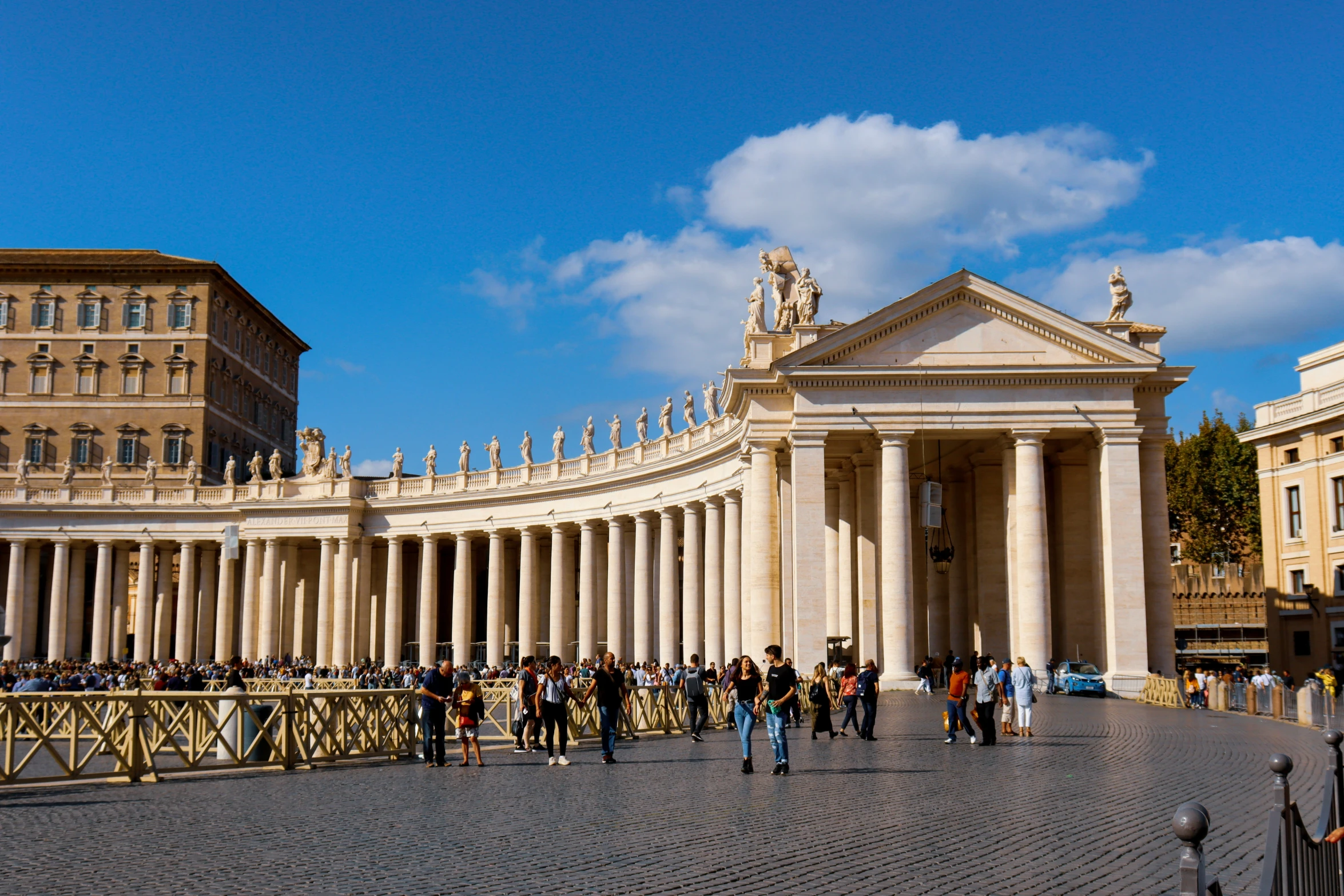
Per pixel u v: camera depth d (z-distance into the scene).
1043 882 13.21
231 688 31.78
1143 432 56.78
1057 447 60.81
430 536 90.25
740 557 67.38
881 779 22.44
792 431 55.34
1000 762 25.53
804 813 18.08
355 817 18.08
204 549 96.75
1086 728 35.19
